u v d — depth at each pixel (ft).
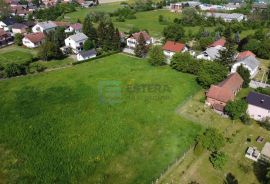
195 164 166.40
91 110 219.00
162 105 225.56
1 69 295.89
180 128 197.16
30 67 308.19
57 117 210.18
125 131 193.77
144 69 299.58
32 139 186.09
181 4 631.97
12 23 471.21
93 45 367.25
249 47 346.54
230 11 586.86
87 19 417.49
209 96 222.69
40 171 159.84
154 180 154.81
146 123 202.69
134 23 531.91
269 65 315.17
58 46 346.54
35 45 381.40
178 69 291.99
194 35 423.23
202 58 306.35
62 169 161.48
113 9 654.12
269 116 204.23
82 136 188.65
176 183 153.38
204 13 560.61
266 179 152.87
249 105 210.18
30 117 210.59
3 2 551.18
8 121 206.08
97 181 154.30
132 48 374.63
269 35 393.91
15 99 237.25
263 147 180.04
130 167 163.94
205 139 174.29
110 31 354.54
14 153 173.68
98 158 169.68
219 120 207.41
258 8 578.66
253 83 261.44
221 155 166.09
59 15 582.76
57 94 245.24
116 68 303.48
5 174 157.79
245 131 196.44
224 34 420.77
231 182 153.79
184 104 227.81
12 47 383.45
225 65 285.84
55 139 185.78
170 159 169.58
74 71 296.71
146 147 179.32
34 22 497.87
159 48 311.88
